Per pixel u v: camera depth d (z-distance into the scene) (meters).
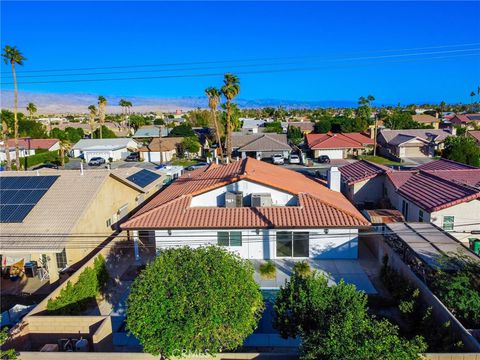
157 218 21.41
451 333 12.04
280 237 21.50
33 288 19.78
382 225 20.58
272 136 69.00
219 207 22.42
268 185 22.36
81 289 17.20
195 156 71.44
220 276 11.76
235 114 69.00
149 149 69.25
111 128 116.69
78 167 63.41
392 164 57.41
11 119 73.88
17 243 18.77
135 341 14.60
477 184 25.52
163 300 11.16
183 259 12.36
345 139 67.19
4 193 22.25
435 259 15.41
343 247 21.56
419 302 14.92
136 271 21.36
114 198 25.08
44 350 13.35
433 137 65.56
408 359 9.30
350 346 9.32
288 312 12.39
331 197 24.98
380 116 112.94
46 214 20.61
